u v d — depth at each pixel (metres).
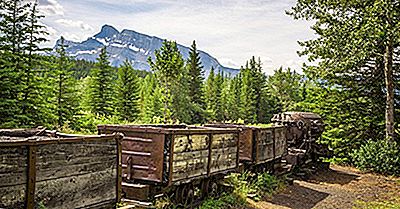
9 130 7.20
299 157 15.84
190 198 8.95
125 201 7.38
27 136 7.20
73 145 5.46
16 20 16.31
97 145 5.86
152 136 7.98
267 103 65.88
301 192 12.70
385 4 16.47
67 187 5.39
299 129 17.30
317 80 21.28
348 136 21.53
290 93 73.50
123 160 8.21
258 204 10.32
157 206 7.80
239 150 11.26
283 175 14.09
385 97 21.06
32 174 4.89
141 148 8.08
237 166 10.75
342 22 18.64
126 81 45.19
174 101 48.78
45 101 17.75
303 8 19.36
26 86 16.08
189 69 57.25
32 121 16.61
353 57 17.73
